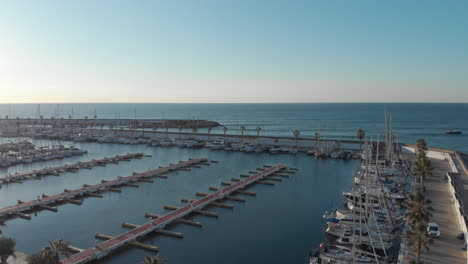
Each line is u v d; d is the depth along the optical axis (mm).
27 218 67375
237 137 177750
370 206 62281
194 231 60875
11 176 98375
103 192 85875
